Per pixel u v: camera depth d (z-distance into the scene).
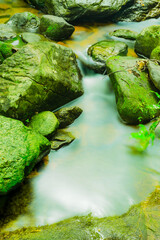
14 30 5.16
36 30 5.27
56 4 5.44
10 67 3.79
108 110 4.26
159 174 3.43
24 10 5.95
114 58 4.38
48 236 2.73
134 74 4.14
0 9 5.83
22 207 2.99
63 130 3.86
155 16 6.29
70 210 3.00
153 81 4.07
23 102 3.58
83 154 3.63
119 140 3.86
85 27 5.76
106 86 4.55
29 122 3.66
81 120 4.05
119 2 5.75
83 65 4.78
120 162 3.57
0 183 2.85
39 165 3.39
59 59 4.16
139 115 3.93
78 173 3.39
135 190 3.21
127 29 5.91
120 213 2.98
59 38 5.12
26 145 3.11
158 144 3.77
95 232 2.77
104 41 5.04
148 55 4.88
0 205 2.96
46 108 3.90
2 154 2.96
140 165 3.55
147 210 2.99
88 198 3.12
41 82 3.74
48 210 2.99
